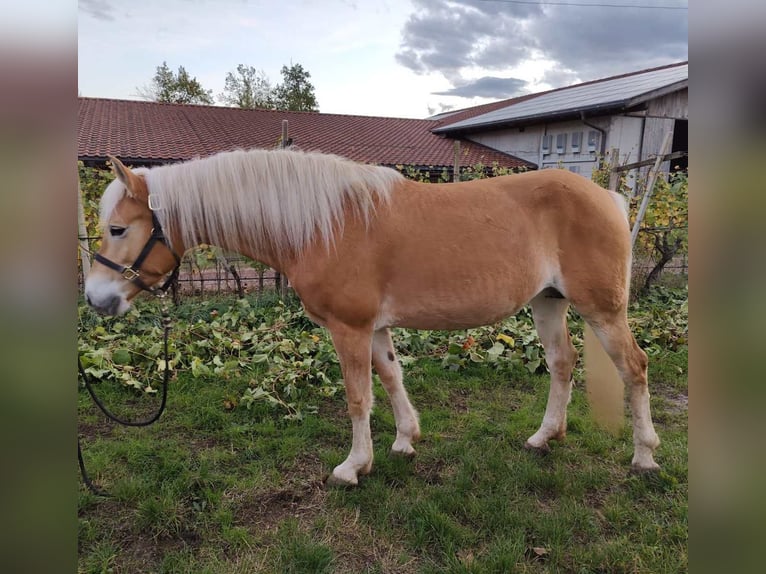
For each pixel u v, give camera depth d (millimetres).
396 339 4531
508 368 4109
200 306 5680
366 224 2295
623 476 2668
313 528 2254
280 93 37219
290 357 4164
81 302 5078
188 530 2240
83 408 3428
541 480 2576
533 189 2432
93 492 2449
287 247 2391
